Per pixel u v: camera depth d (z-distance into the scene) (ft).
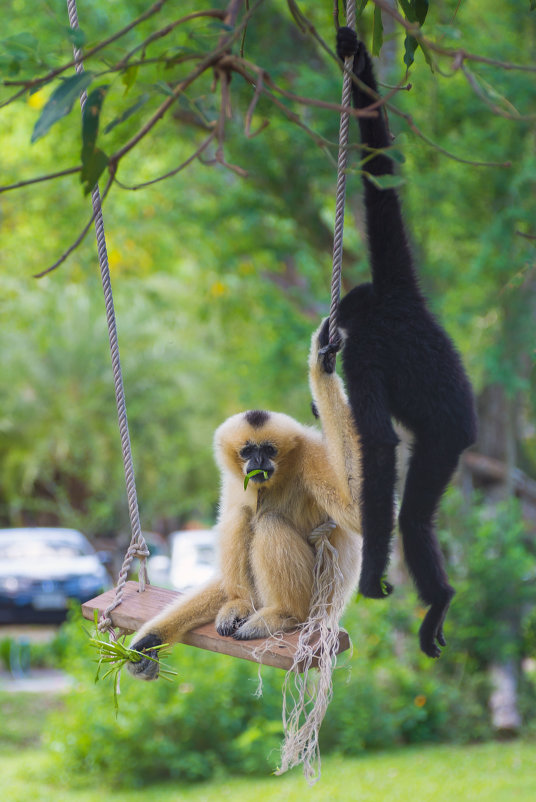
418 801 42.83
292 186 67.21
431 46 13.42
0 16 63.00
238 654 20.27
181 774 49.96
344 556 23.39
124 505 152.46
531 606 63.26
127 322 142.10
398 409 20.25
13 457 145.28
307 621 21.34
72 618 74.79
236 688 52.54
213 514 158.81
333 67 58.75
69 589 91.91
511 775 47.55
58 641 74.84
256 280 83.71
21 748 55.62
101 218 22.33
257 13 59.52
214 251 78.54
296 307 83.87
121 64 13.21
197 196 79.97
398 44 57.88
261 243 75.82
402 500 20.74
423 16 17.76
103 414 144.46
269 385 84.64
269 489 23.90
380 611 60.18
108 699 51.57
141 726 49.70
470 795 43.52
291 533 22.70
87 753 49.47
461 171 56.85
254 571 22.75
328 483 22.59
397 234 21.27
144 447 147.13
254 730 49.14
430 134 56.65
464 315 59.82
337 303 19.57
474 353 65.77
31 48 13.76
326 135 56.80
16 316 91.15
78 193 74.79
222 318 90.99
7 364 142.31
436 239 65.00
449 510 61.82
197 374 146.72
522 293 53.26
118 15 62.69
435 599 20.54
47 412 142.72
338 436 20.76
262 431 23.81
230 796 45.19
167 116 61.93
